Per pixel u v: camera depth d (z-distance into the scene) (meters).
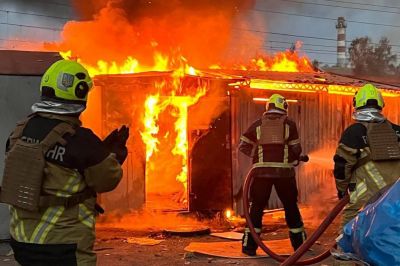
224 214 8.59
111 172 2.73
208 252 5.89
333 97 10.20
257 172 5.68
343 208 4.34
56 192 2.66
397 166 4.12
